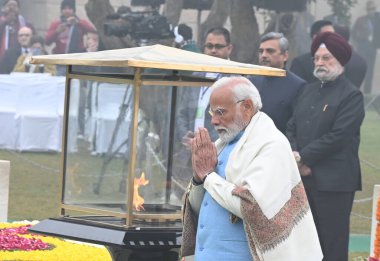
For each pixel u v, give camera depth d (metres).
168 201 12.29
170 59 11.98
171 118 12.16
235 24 27.45
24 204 26.75
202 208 10.61
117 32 25.98
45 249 14.59
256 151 10.12
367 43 29.34
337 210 16.27
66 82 12.59
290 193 10.12
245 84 10.38
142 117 11.95
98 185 12.28
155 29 25.52
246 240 10.24
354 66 24.30
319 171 16.14
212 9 27.44
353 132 16.12
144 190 12.12
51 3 31.50
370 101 29.56
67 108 12.59
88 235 11.95
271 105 17.09
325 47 16.25
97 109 12.25
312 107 16.39
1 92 32.19
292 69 21.91
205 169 10.47
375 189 16.00
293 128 16.67
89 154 12.37
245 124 10.37
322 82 16.47
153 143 12.10
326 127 16.17
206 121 12.35
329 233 16.27
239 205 9.96
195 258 10.59
